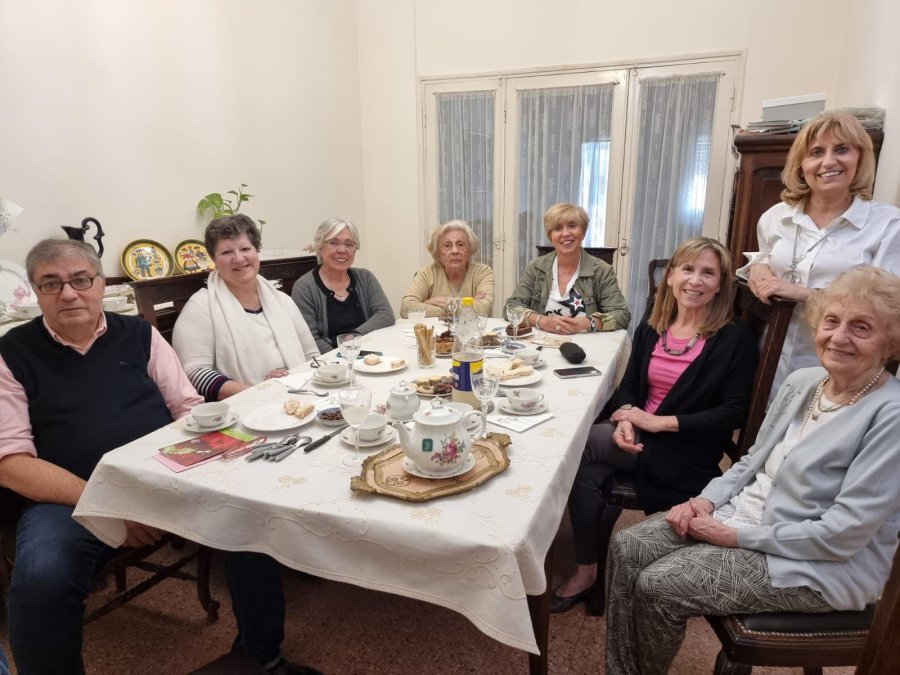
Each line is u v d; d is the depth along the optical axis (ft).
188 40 9.91
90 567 4.32
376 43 14.65
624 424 5.49
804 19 11.41
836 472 3.62
